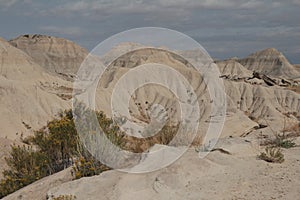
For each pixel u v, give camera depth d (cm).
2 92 3775
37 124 3500
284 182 579
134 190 562
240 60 19688
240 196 529
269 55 18775
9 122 3170
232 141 846
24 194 684
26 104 3684
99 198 550
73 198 562
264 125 1326
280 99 7306
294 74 17375
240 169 651
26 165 862
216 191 551
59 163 877
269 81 9512
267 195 529
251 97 7375
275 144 859
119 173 654
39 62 12181
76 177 686
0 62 7862
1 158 1117
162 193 548
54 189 615
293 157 744
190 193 547
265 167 664
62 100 4216
